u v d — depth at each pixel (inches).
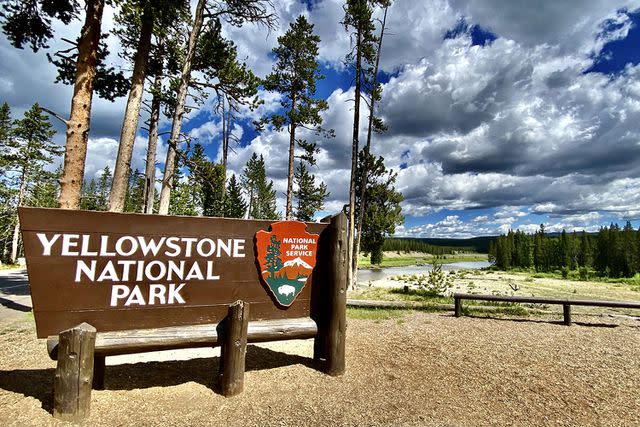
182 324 146.0
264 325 160.7
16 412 118.0
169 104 538.3
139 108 341.7
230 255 158.9
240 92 437.7
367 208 1355.8
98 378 141.1
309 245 176.2
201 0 391.9
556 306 444.5
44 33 331.0
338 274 171.9
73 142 267.3
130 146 336.2
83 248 131.9
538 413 136.6
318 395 146.0
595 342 250.2
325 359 171.2
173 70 528.4
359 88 662.5
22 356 183.2
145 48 342.6
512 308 392.2
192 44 397.7
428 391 154.8
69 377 115.6
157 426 115.6
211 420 121.6
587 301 311.9
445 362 196.5
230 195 1487.5
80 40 278.1
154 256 143.5
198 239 152.6
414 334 262.8
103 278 134.2
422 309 378.9
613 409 141.6
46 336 124.7
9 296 424.8
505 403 145.0
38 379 149.2
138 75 339.0
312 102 859.4
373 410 134.0
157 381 153.7
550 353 219.9
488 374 179.0
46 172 1392.7
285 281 168.9
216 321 152.4
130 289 138.5
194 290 149.9
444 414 132.9
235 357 142.4
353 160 659.4
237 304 144.2
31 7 313.0
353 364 186.9
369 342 235.0
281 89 867.4
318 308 177.3
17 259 1244.5
